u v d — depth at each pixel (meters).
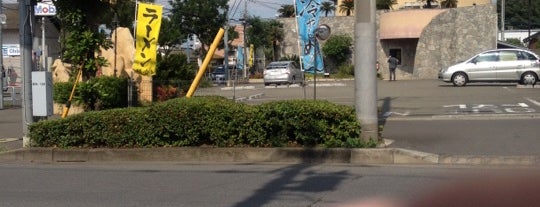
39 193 9.52
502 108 19.80
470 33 45.41
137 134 13.02
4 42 52.66
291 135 12.50
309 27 22.05
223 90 30.27
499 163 11.21
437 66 46.44
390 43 49.44
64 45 16.55
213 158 12.48
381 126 14.70
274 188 9.52
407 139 13.59
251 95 28.11
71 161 12.99
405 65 49.00
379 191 9.08
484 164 11.24
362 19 12.49
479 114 17.95
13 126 19.03
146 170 11.57
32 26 14.19
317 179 10.18
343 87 33.47
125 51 22.80
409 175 10.30
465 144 12.73
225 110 12.61
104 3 15.80
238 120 12.54
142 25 17.83
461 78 29.70
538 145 12.34
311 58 22.12
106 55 22.31
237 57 55.50
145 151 12.75
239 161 12.34
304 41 22.16
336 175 10.50
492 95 24.39
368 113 12.46
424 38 46.81
